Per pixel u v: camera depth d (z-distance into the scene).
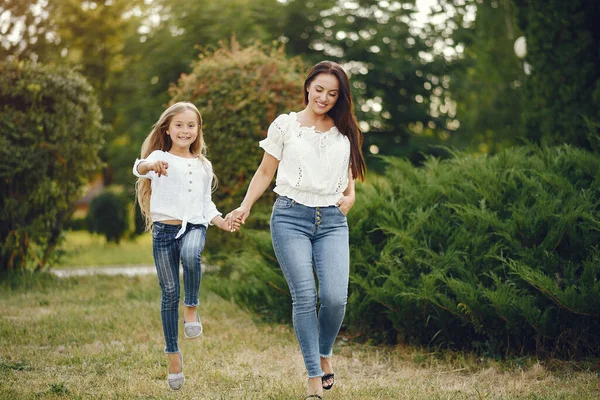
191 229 4.41
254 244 6.98
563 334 5.16
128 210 19.92
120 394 4.47
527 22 8.44
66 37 23.77
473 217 5.62
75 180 10.44
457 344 5.65
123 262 15.14
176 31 17.17
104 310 7.67
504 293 5.02
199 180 4.50
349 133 4.31
